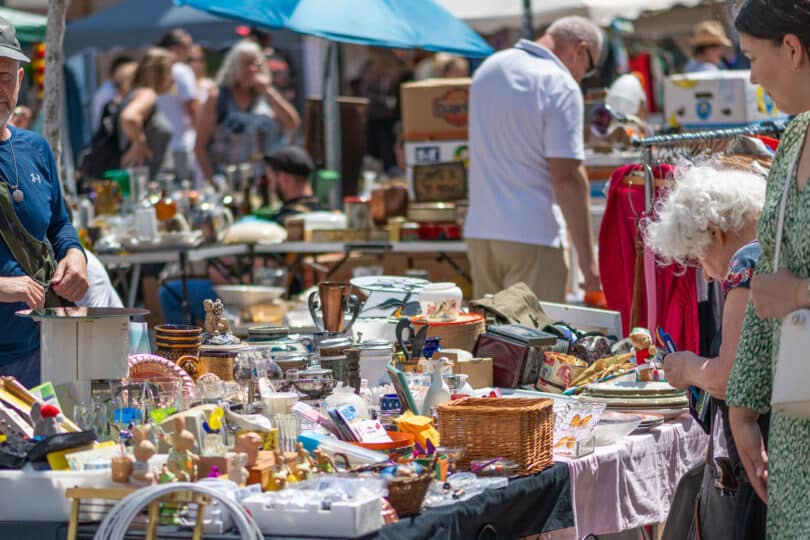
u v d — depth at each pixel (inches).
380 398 294.7
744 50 223.1
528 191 485.4
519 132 480.7
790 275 206.8
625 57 916.6
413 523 224.8
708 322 404.8
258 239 595.8
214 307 313.4
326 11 588.7
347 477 230.2
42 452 230.5
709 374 250.7
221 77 868.0
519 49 489.7
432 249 593.0
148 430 237.8
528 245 485.4
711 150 414.0
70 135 916.0
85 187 702.5
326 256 667.4
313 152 734.5
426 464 238.5
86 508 224.8
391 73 992.9
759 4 215.6
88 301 380.8
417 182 613.3
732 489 259.0
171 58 805.2
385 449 258.4
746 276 243.0
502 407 261.6
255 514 217.6
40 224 317.1
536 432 260.7
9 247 308.5
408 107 631.2
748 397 224.2
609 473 284.2
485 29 855.7
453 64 905.5
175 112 821.2
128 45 908.0
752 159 363.9
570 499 268.5
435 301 349.1
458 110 624.1
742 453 230.5
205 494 213.2
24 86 901.2
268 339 327.0
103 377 270.7
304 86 997.8
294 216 628.4
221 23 910.4
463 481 245.8
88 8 1143.6
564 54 490.6
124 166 790.5
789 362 202.7
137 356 287.9
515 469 256.4
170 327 314.5
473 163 499.5
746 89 587.5
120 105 792.9
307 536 215.5
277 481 231.8
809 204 206.8
